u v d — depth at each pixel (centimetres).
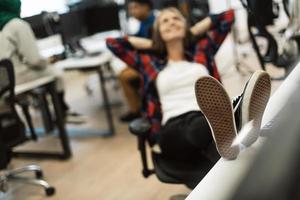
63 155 329
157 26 236
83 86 540
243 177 56
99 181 281
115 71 398
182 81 217
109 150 336
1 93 254
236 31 260
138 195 250
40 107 375
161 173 189
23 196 275
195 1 382
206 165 156
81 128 400
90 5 469
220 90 109
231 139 109
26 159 340
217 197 87
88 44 446
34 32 322
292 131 55
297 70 146
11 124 258
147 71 235
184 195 221
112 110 445
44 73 316
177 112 205
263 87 112
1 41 277
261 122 107
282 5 220
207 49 234
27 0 301
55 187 282
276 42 214
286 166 50
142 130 197
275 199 48
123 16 463
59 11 393
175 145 193
